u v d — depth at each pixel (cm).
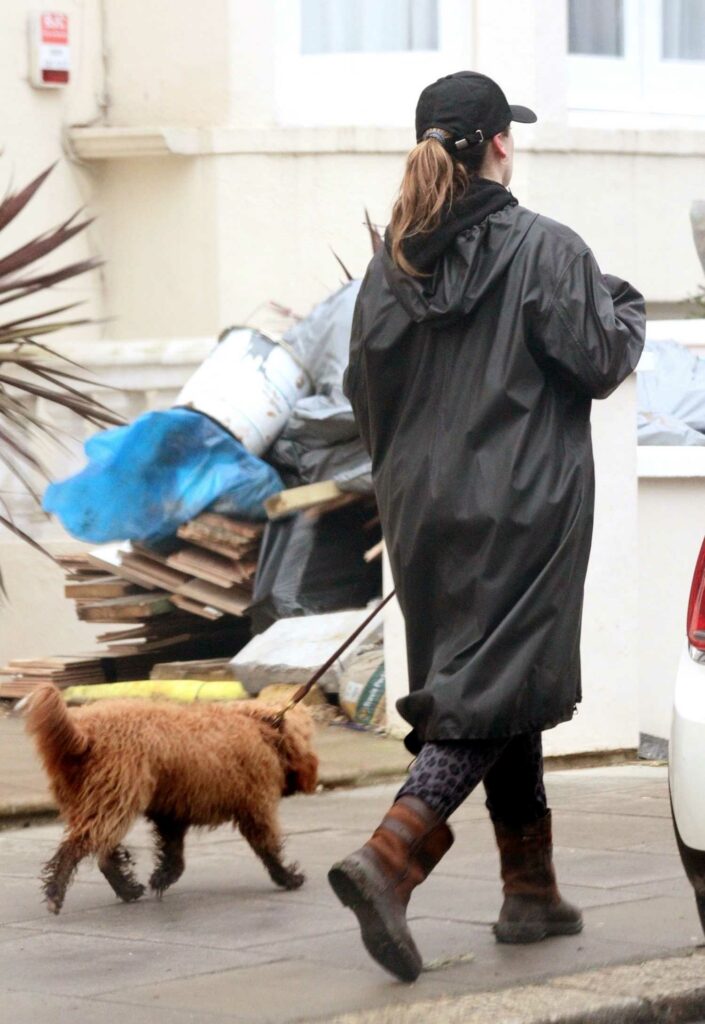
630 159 1652
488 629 577
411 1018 543
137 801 675
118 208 1598
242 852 817
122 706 699
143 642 1229
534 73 1584
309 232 1555
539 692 570
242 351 1212
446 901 704
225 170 1545
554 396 586
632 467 1033
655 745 1064
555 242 581
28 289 1098
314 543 1177
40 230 1545
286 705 734
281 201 1552
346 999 569
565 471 581
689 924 661
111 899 727
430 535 588
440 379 593
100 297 1608
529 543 575
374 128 1548
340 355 1199
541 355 582
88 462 1205
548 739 1029
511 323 580
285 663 1116
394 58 1603
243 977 599
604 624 1037
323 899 721
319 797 945
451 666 578
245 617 1234
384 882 559
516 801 629
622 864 770
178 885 752
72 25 1558
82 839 673
